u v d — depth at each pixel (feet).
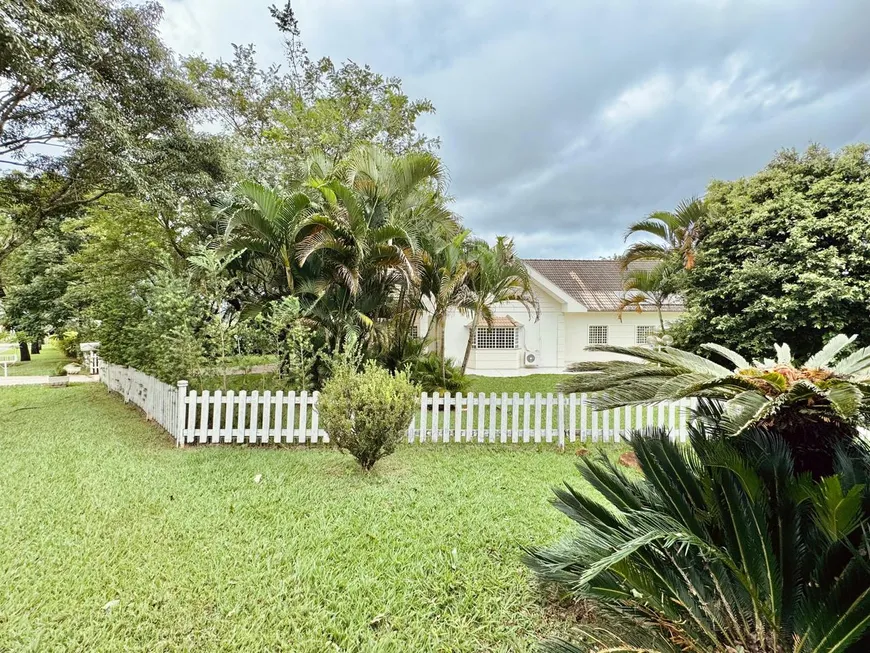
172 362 23.18
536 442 21.98
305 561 10.39
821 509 5.89
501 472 17.52
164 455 18.80
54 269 57.67
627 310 61.00
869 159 25.50
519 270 34.22
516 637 8.04
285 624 8.29
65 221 52.29
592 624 8.26
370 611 8.70
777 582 6.29
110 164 29.35
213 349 23.06
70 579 9.45
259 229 24.89
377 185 27.45
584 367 10.77
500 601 9.07
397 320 30.55
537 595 9.23
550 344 59.82
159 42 30.86
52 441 20.61
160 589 9.18
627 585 6.73
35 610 8.43
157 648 7.57
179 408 20.48
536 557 8.90
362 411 16.15
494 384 44.27
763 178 28.12
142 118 30.66
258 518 12.74
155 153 31.55
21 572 9.68
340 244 24.80
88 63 25.93
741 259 27.35
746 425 6.51
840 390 6.76
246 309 27.40
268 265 28.60
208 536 11.55
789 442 7.93
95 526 11.97
